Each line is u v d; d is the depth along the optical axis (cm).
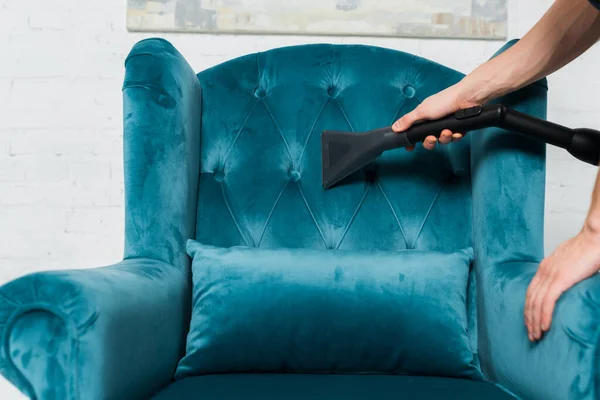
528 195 132
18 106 193
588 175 197
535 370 104
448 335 119
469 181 149
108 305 89
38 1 194
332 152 146
